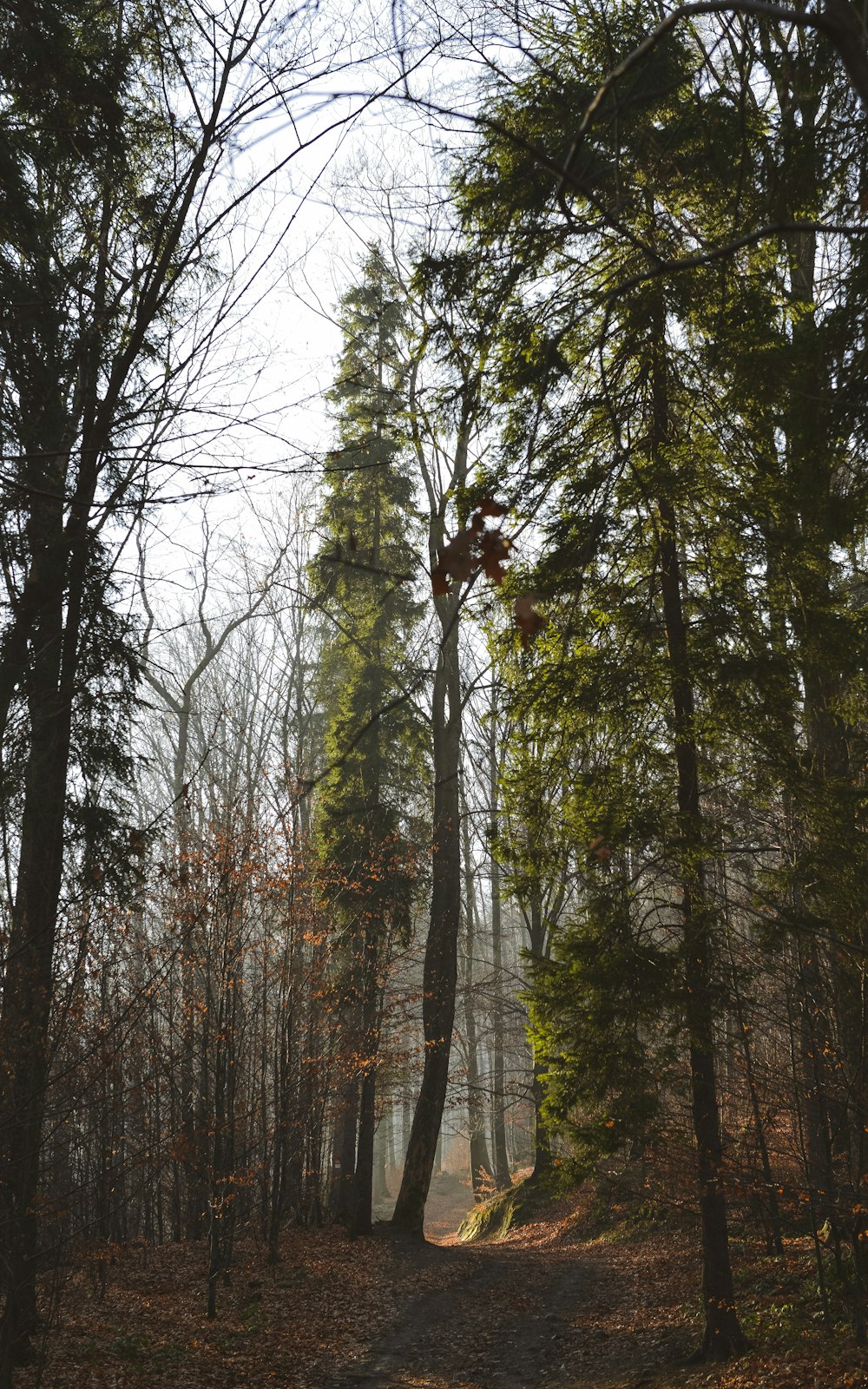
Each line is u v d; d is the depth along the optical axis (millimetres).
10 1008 7941
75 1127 10102
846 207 6859
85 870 9914
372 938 20484
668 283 8852
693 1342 10648
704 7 2273
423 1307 14609
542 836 10781
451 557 3094
